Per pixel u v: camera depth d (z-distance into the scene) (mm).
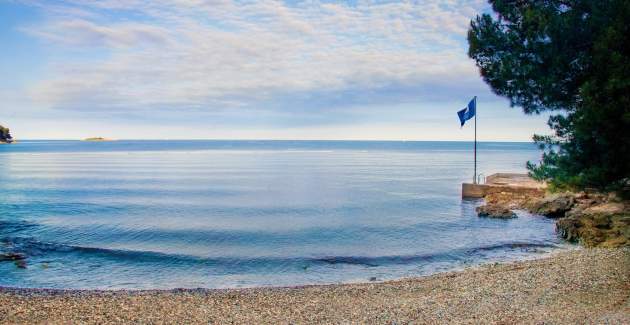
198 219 30641
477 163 107125
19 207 35906
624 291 11445
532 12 10367
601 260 15445
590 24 9844
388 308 11523
